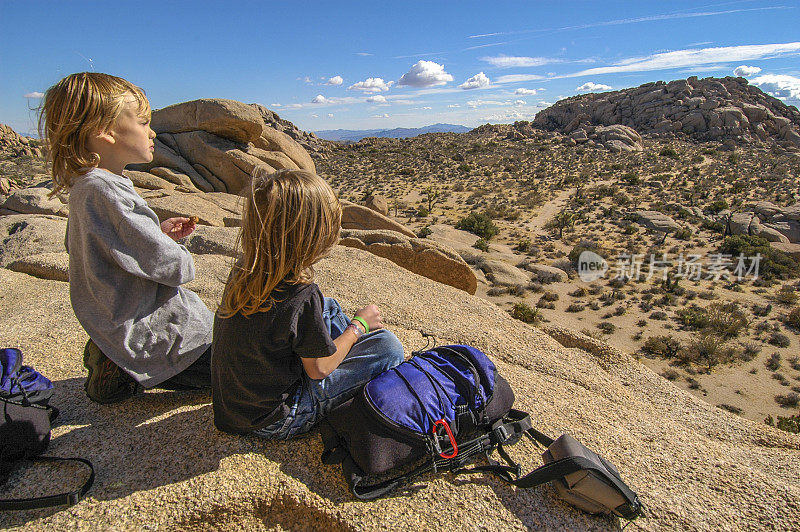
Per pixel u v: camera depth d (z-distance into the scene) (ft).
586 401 9.87
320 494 6.34
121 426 7.41
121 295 6.48
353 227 42.37
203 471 6.50
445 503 6.36
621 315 85.76
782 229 145.07
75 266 6.48
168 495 6.12
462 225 142.20
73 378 8.96
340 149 383.65
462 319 14.08
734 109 349.82
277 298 5.50
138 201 6.22
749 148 319.68
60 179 6.17
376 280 16.98
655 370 68.03
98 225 6.02
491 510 6.32
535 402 9.34
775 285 104.27
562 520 6.30
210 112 39.78
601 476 6.02
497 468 6.80
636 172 248.11
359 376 7.00
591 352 13.92
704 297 95.55
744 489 7.25
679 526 6.41
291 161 44.42
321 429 6.93
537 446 7.69
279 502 6.30
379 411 6.34
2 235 23.35
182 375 7.73
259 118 41.39
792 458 9.04
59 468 6.43
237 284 5.42
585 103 416.87
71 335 10.75
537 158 298.35
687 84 381.81
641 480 7.30
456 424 6.73
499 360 11.66
